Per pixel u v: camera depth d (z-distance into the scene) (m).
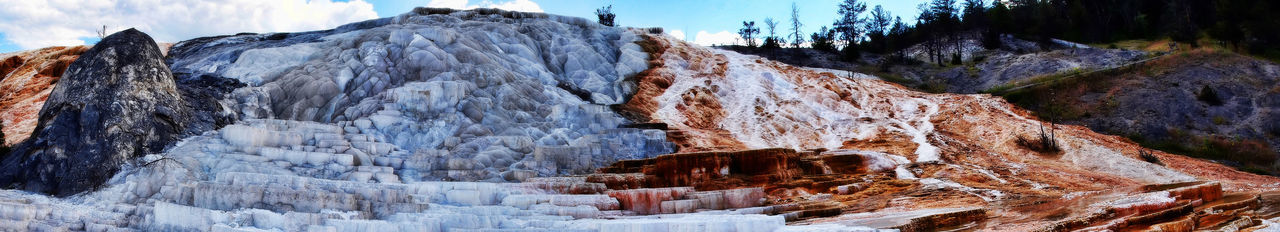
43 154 18.73
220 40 34.28
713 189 19.98
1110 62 44.19
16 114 25.59
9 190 18.03
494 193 17.23
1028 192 19.73
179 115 20.89
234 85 24.77
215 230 14.10
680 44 37.00
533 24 35.38
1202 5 54.75
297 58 27.80
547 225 14.37
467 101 24.14
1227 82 38.19
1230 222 14.28
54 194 18.06
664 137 24.55
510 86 26.30
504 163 20.89
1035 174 22.98
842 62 55.56
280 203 15.41
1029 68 46.16
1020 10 63.56
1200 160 29.44
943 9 64.50
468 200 16.98
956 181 21.36
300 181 16.77
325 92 24.78
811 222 15.32
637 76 32.47
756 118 29.80
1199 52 42.06
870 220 14.72
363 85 25.30
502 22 35.81
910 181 21.06
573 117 25.22
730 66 34.34
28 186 18.28
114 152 18.72
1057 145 27.48
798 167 22.06
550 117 25.31
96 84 19.88
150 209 15.55
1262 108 35.72
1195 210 15.84
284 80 25.56
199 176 18.27
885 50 62.22
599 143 23.14
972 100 33.50
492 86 26.14
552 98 27.61
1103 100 37.03
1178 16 55.62
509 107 25.23
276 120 21.84
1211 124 34.69
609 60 33.88
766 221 13.67
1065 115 35.94
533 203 16.64
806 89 32.44
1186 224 13.55
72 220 15.37
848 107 31.53
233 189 15.52
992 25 59.97
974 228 14.19
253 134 19.91
